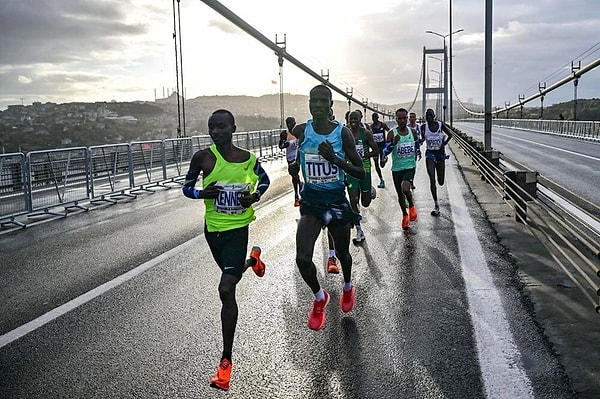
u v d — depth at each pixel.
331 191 4.66
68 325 4.98
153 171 17.38
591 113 75.38
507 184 10.33
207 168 4.19
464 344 4.24
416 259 6.91
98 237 9.26
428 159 10.04
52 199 12.06
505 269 6.24
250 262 4.65
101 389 3.73
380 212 10.67
